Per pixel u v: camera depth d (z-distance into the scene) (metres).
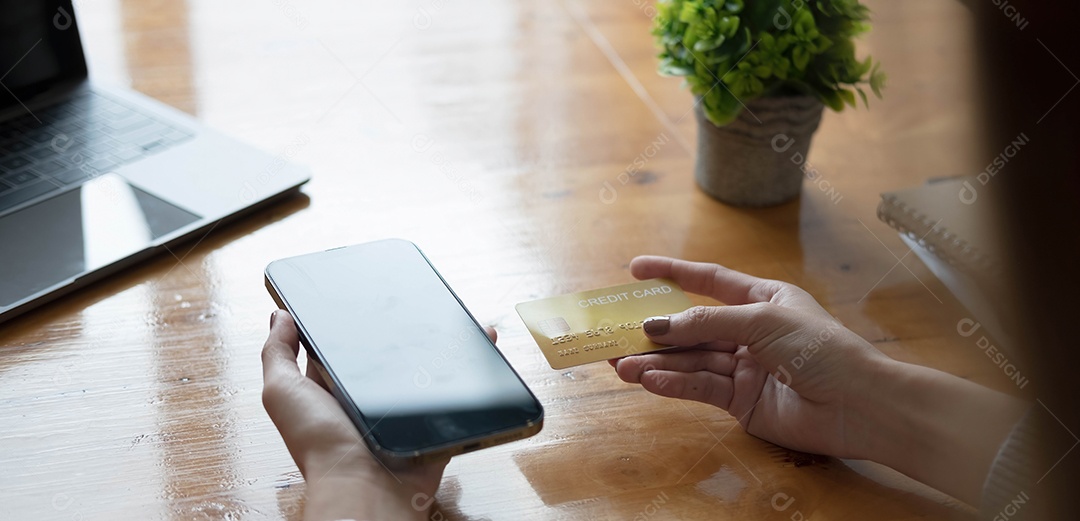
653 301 0.91
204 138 1.06
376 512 0.79
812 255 1.00
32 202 0.98
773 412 0.86
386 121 1.12
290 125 1.11
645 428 0.87
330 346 0.84
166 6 1.27
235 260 0.97
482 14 1.28
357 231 1.00
